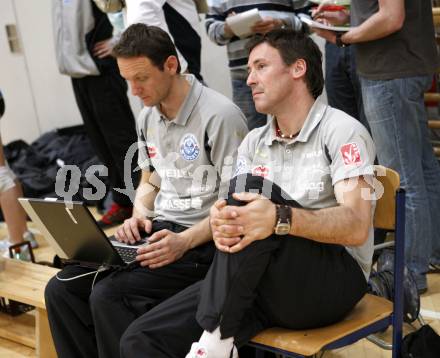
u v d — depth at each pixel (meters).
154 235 2.04
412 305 2.30
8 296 2.47
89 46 3.68
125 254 2.09
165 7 2.79
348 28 2.52
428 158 2.79
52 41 5.13
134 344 1.75
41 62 5.23
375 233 2.77
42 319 2.45
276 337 1.68
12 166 4.73
